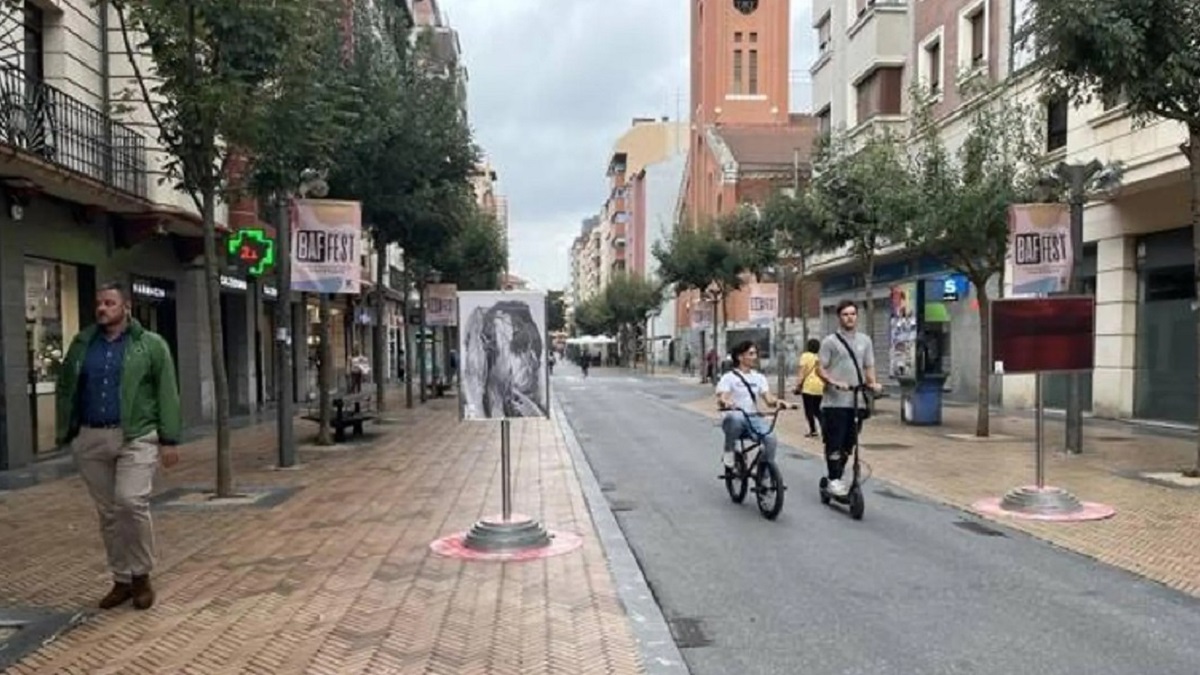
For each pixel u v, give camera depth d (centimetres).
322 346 1645
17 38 1411
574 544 814
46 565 744
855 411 995
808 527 930
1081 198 1377
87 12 1611
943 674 521
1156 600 664
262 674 503
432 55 2056
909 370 2208
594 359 10994
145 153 1689
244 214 2172
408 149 1847
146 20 977
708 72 7044
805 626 611
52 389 1553
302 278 1310
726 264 4122
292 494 1087
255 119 1031
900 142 1900
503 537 788
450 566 737
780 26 7025
